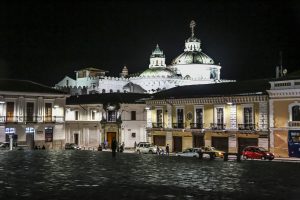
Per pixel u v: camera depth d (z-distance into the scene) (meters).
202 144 57.09
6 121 59.91
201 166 25.64
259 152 44.16
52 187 16.61
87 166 25.02
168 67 120.50
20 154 35.72
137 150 58.22
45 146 63.34
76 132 78.62
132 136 72.56
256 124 51.06
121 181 18.47
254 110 51.41
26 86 63.75
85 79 115.38
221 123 54.88
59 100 65.38
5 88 60.44
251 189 16.53
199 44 124.69
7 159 29.84
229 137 53.88
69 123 80.06
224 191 16.00
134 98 75.00
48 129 64.00
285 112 48.25
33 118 62.47
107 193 15.34
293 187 17.11
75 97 83.81
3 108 60.06
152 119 64.69
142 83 110.88
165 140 62.25
